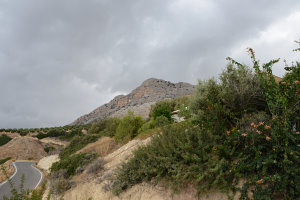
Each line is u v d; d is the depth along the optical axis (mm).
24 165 29234
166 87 134375
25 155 49562
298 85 4051
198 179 4168
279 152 3682
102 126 27500
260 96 5645
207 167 4461
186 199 4496
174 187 4820
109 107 135000
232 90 5848
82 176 10203
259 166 3668
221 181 4168
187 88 113875
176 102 29281
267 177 3402
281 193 3391
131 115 16734
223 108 5348
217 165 4125
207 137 5043
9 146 52344
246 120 4707
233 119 5266
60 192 8664
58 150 31359
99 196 6691
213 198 4105
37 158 49719
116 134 16359
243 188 3697
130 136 14945
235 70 6090
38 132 73812
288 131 3725
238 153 4348
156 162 5480
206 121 5504
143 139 11453
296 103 4062
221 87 6184
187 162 4887
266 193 3422
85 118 141750
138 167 6070
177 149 5156
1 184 13312
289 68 5086
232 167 4000
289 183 3303
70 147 24734
